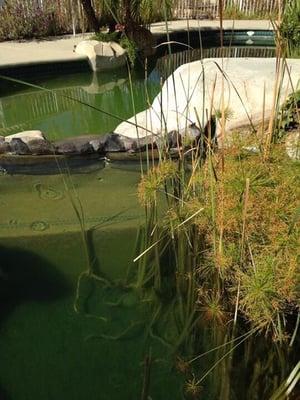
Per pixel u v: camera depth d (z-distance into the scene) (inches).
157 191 80.3
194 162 77.2
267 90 119.3
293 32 68.9
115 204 97.9
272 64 141.6
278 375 56.4
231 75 128.5
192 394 56.7
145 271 77.2
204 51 260.7
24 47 220.1
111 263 79.6
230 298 65.7
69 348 63.9
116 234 87.4
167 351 63.5
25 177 108.2
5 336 65.7
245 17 309.6
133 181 107.0
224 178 66.5
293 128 87.3
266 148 72.0
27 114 165.2
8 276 76.4
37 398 56.7
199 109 116.9
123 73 210.4
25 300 71.7
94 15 212.4
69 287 74.5
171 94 131.6
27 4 245.1
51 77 199.8
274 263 57.3
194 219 73.2
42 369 60.8
